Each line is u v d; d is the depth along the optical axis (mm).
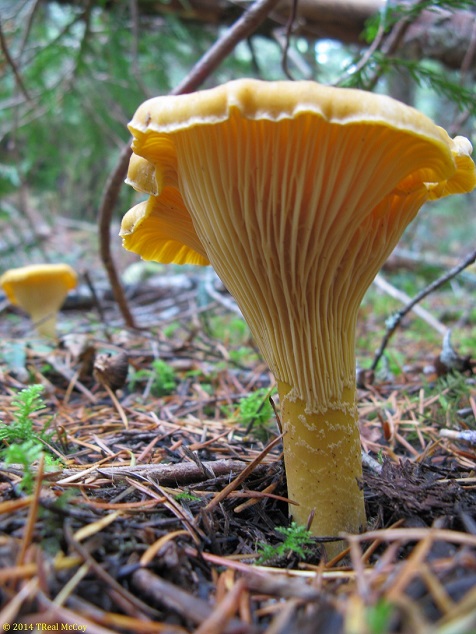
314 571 102
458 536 86
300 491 121
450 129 283
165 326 386
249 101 88
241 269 114
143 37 388
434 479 135
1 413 190
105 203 269
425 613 73
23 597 77
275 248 107
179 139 102
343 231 108
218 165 101
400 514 118
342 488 119
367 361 297
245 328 370
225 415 222
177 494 125
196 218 115
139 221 123
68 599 80
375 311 445
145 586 86
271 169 100
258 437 188
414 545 109
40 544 90
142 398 237
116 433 183
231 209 104
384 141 95
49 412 209
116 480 130
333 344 116
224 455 168
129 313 328
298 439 120
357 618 65
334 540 116
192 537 106
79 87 411
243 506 127
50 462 131
